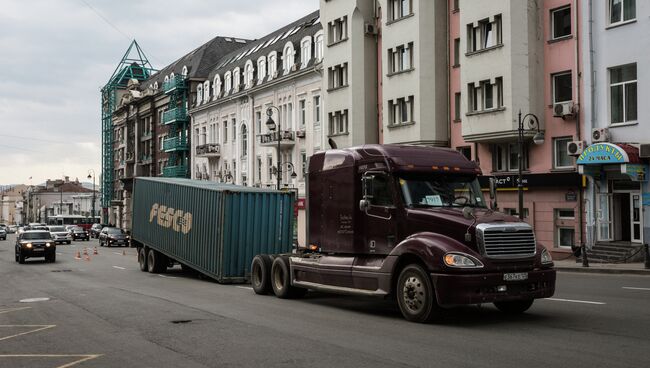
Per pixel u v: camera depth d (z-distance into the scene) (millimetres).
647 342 8453
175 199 23578
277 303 13953
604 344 8336
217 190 20203
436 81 33219
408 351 8188
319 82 42938
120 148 96438
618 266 22422
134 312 12852
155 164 78688
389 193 11547
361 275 11820
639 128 24656
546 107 28391
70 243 62219
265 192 20406
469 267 9898
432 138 33031
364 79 37688
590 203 26188
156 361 8070
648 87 24391
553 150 28094
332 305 13438
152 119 79562
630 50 25016
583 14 26750
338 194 12891
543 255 10547
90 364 8023
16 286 20359
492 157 30781
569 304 12414
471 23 30312
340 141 38969
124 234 56781
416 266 10516
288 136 45406
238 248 19859
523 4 28266
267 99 50375
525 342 8594
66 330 10844
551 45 28266
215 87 61125
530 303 11086
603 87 25969
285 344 8906
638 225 24938
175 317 11938
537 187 28422
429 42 33281
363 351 8266
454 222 10398
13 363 8203
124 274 24688
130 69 100375
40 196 171000
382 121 37062
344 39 38531
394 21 35125
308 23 48188
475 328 9867
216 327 10602
